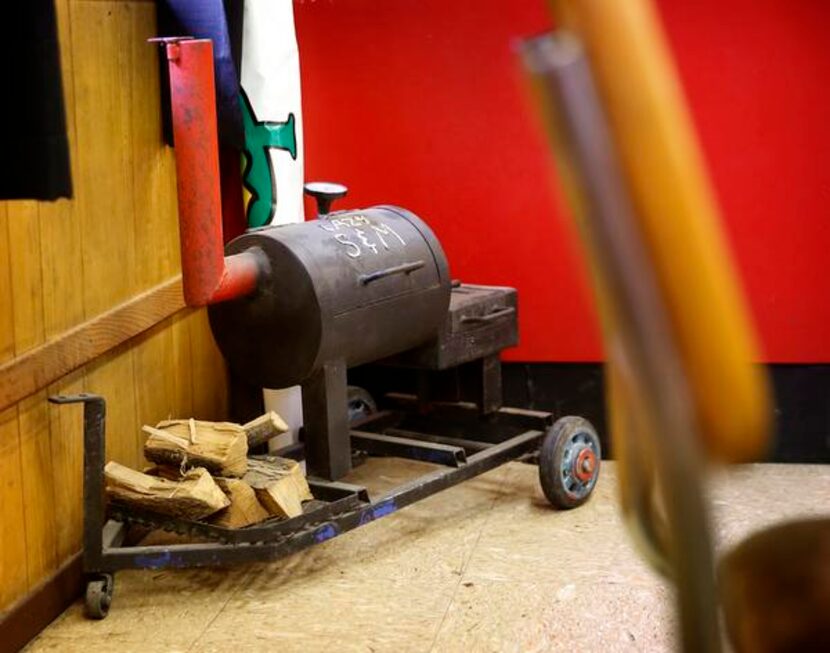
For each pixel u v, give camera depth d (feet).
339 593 11.61
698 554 1.55
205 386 14.42
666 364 1.46
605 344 1.55
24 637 10.50
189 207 10.72
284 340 11.70
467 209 15.29
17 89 6.82
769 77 14.29
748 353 1.49
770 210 14.55
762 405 1.50
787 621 1.85
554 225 15.11
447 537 12.94
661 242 1.42
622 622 10.85
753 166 14.48
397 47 15.07
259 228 11.99
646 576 11.76
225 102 12.75
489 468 13.26
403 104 15.17
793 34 14.16
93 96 11.51
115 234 11.99
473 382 15.97
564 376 15.49
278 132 13.60
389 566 12.22
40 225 10.54
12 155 6.89
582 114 1.37
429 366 13.44
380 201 15.46
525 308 15.40
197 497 10.87
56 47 6.81
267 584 11.83
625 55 1.38
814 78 14.21
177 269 13.55
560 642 10.54
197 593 11.63
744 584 1.87
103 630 10.88
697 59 14.37
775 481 14.35
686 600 1.60
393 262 12.39
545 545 12.66
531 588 11.60
